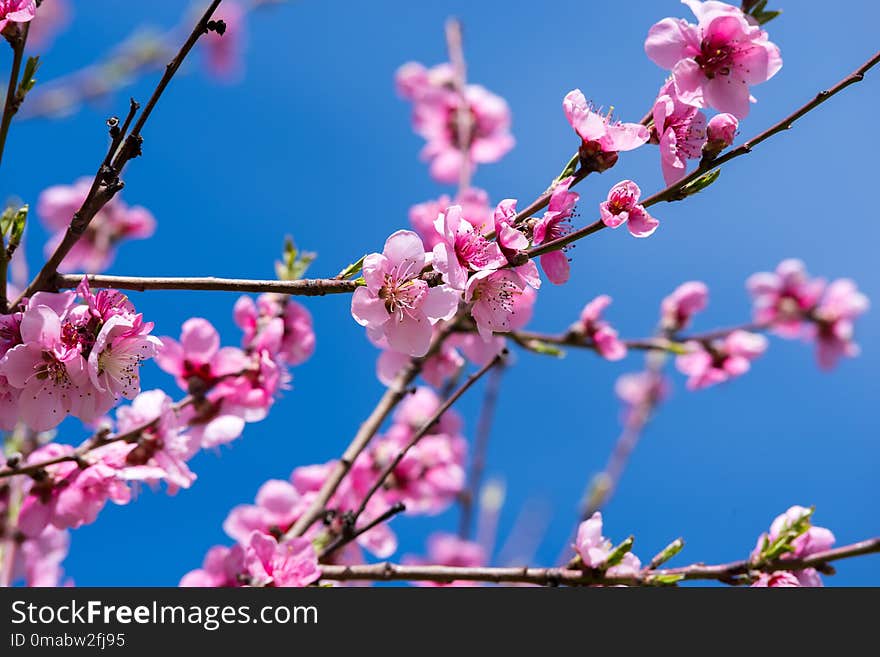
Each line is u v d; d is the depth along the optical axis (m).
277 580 4.59
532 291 6.17
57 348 3.37
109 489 4.50
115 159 3.32
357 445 5.59
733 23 3.70
